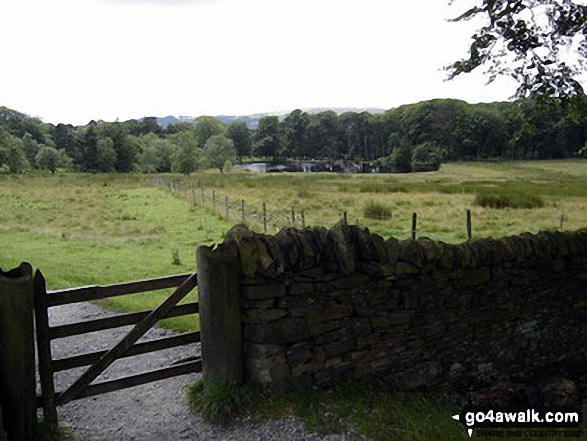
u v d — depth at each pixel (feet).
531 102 23.58
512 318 19.77
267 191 122.52
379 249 15.96
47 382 12.68
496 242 19.29
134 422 13.85
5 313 11.20
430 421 14.05
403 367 16.83
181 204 96.17
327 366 15.12
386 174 268.82
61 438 12.80
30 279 11.62
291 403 13.91
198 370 14.88
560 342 21.61
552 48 21.40
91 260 42.32
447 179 206.18
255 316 14.03
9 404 11.46
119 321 13.51
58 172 302.04
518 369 20.17
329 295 15.07
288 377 14.35
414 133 404.77
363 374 15.90
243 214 68.13
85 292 12.90
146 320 13.73
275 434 12.68
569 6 20.12
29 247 49.11
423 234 55.67
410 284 16.81
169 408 14.58
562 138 252.21
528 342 20.44
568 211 75.15
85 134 334.24
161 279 13.96
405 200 94.84
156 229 62.59
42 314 12.43
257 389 14.16
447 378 17.99
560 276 21.38
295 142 536.83
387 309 16.31
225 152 333.62
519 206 81.35
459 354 18.26
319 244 14.90
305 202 92.58
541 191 111.75
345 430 12.84
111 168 329.72
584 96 22.35
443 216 71.46
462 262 17.93
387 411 14.03
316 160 524.11
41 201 102.99
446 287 17.72
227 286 13.93
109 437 13.06
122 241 54.29
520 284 19.97
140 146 387.96
